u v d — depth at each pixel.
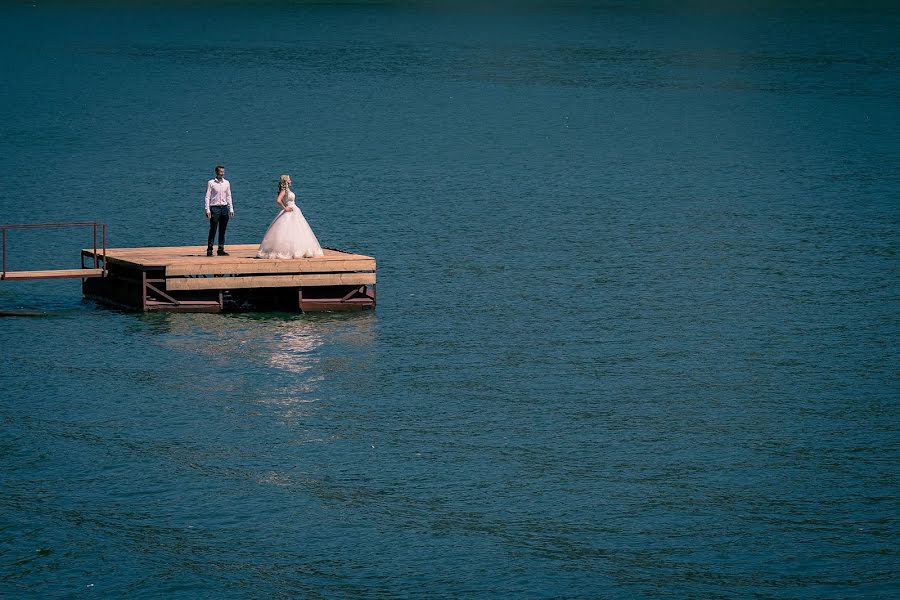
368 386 35.19
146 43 191.25
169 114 107.38
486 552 25.44
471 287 47.59
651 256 53.56
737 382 36.03
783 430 32.09
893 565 24.88
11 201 65.44
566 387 35.47
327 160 82.19
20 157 81.19
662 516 27.02
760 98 122.81
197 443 30.67
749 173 77.81
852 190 71.06
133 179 73.38
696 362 37.97
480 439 31.33
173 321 41.44
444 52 177.00
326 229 59.09
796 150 87.94
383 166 79.81
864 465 29.77
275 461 29.72
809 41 197.12
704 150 88.44
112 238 56.56
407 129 99.31
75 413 32.50
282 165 79.81
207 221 61.22
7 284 47.34
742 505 27.56
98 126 98.38
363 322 42.06
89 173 75.19
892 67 154.38
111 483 28.31
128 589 23.89
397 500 27.75
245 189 70.62
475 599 23.69
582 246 55.66
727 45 189.88
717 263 52.12
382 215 62.88
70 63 157.62
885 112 111.19
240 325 41.19
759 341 40.28
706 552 25.47
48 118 102.69
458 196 68.88
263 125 100.88
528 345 39.62
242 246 46.59
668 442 31.23
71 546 25.44
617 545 25.75
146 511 27.05
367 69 151.38
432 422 32.44
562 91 129.00
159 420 32.16
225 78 139.62
